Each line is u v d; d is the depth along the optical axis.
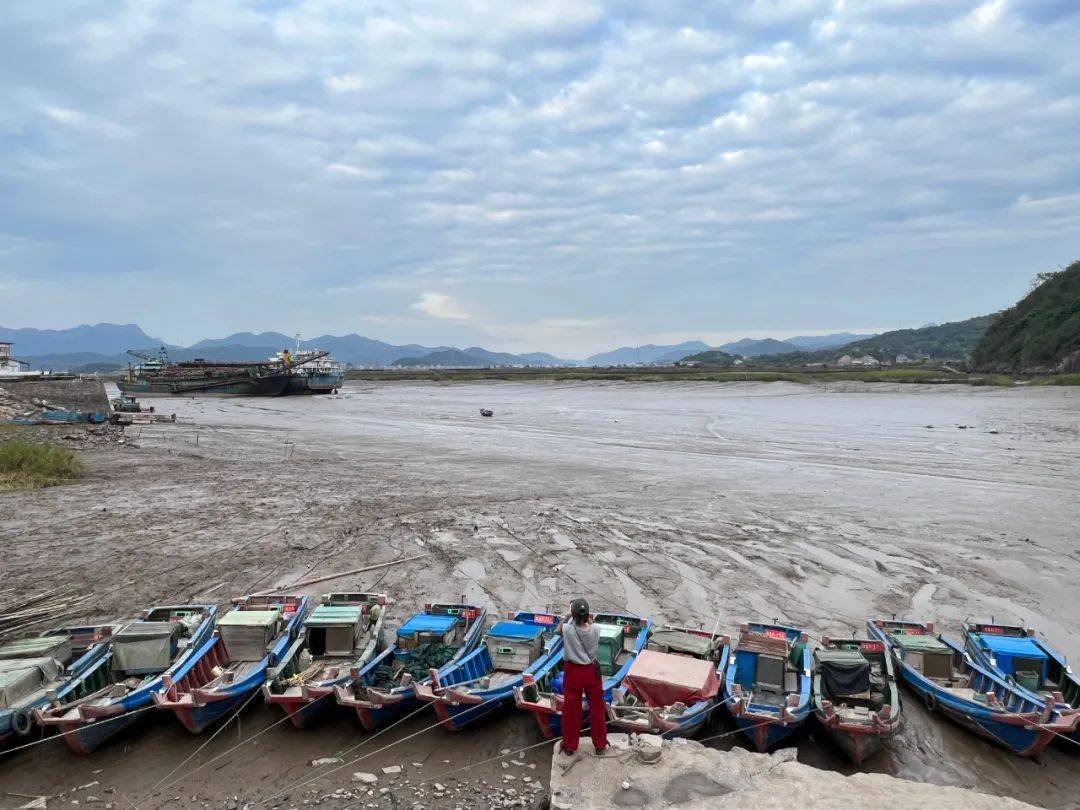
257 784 12.01
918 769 12.53
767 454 47.00
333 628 15.46
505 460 45.28
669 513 30.09
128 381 142.50
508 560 23.75
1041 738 12.43
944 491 34.28
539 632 15.56
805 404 91.81
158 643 14.48
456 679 14.13
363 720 13.40
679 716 12.52
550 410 89.62
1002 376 116.69
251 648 15.29
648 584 21.47
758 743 12.72
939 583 21.53
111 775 12.34
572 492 34.56
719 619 18.89
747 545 25.36
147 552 24.41
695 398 108.00
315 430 65.38
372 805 11.35
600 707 10.90
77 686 13.57
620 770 10.59
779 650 14.43
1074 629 18.27
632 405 96.69
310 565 23.27
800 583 21.56
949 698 13.73
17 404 66.19
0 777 12.27
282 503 31.95
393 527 27.80
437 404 105.94
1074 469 39.97
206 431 63.59
